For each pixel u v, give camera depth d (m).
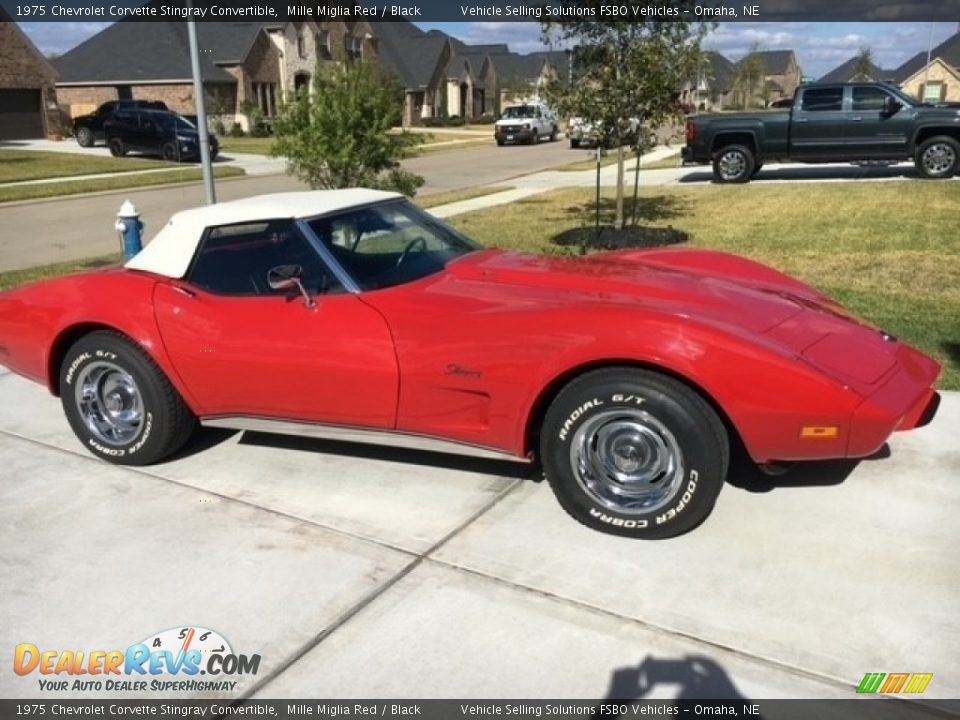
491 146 35.88
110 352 4.26
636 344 3.23
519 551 3.44
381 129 10.95
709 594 3.08
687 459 3.27
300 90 11.09
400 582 3.24
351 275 3.95
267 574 3.33
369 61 12.01
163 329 4.12
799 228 10.76
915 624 2.87
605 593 3.12
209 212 4.31
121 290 4.28
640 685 2.64
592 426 3.42
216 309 4.06
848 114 15.98
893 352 3.62
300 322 3.90
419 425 3.79
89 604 3.17
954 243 9.31
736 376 3.14
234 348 3.99
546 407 3.62
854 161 16.33
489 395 3.55
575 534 3.55
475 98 69.50
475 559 3.39
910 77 71.81
